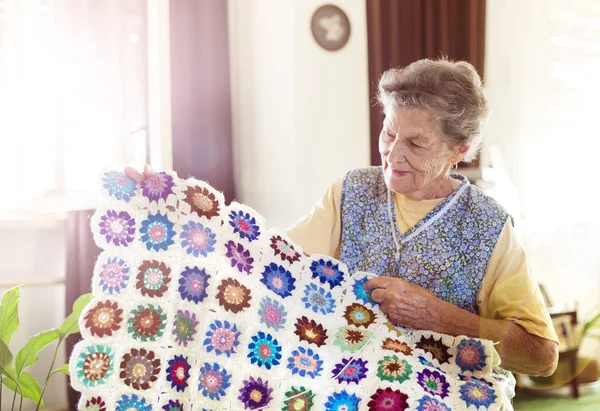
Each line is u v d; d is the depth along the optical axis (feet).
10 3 7.77
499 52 10.52
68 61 8.05
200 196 3.95
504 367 3.79
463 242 3.94
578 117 10.39
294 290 3.97
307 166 9.48
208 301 3.76
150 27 8.95
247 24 10.02
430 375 3.56
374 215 4.13
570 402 5.03
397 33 10.13
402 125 3.70
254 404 3.58
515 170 10.30
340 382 3.59
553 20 10.44
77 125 8.20
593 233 8.64
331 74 9.74
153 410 3.45
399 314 3.82
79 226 8.01
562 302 5.64
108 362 3.44
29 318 8.06
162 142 8.93
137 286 3.60
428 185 4.01
